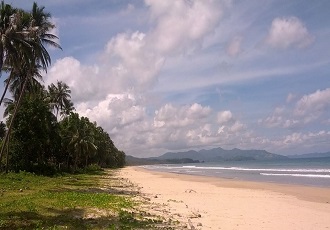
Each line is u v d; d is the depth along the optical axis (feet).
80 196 73.77
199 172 284.00
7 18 97.60
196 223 48.16
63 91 206.08
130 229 42.27
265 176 190.49
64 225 43.83
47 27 120.67
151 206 64.75
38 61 115.03
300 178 164.45
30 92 135.95
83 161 273.95
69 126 215.92
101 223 45.37
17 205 58.70
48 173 161.58
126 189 108.27
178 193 97.04
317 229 45.62
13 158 155.12
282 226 47.39
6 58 92.27
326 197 86.53
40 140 158.81
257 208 65.26
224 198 83.61
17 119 154.40
